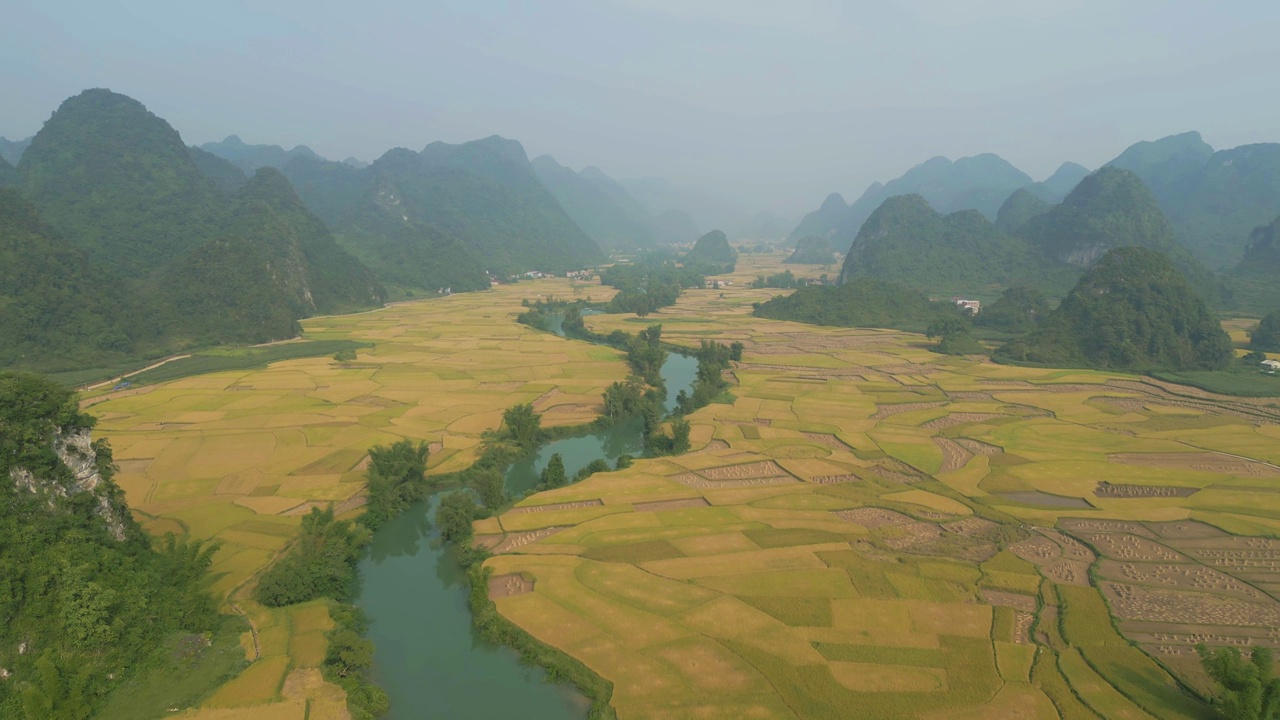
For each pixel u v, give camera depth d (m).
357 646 54.88
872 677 52.44
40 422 59.09
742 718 47.97
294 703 49.53
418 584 72.06
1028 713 48.53
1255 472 101.19
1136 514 85.38
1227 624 61.06
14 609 48.72
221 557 72.38
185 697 49.56
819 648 56.25
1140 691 51.03
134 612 53.03
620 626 59.88
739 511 85.75
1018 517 84.75
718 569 70.19
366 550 80.19
